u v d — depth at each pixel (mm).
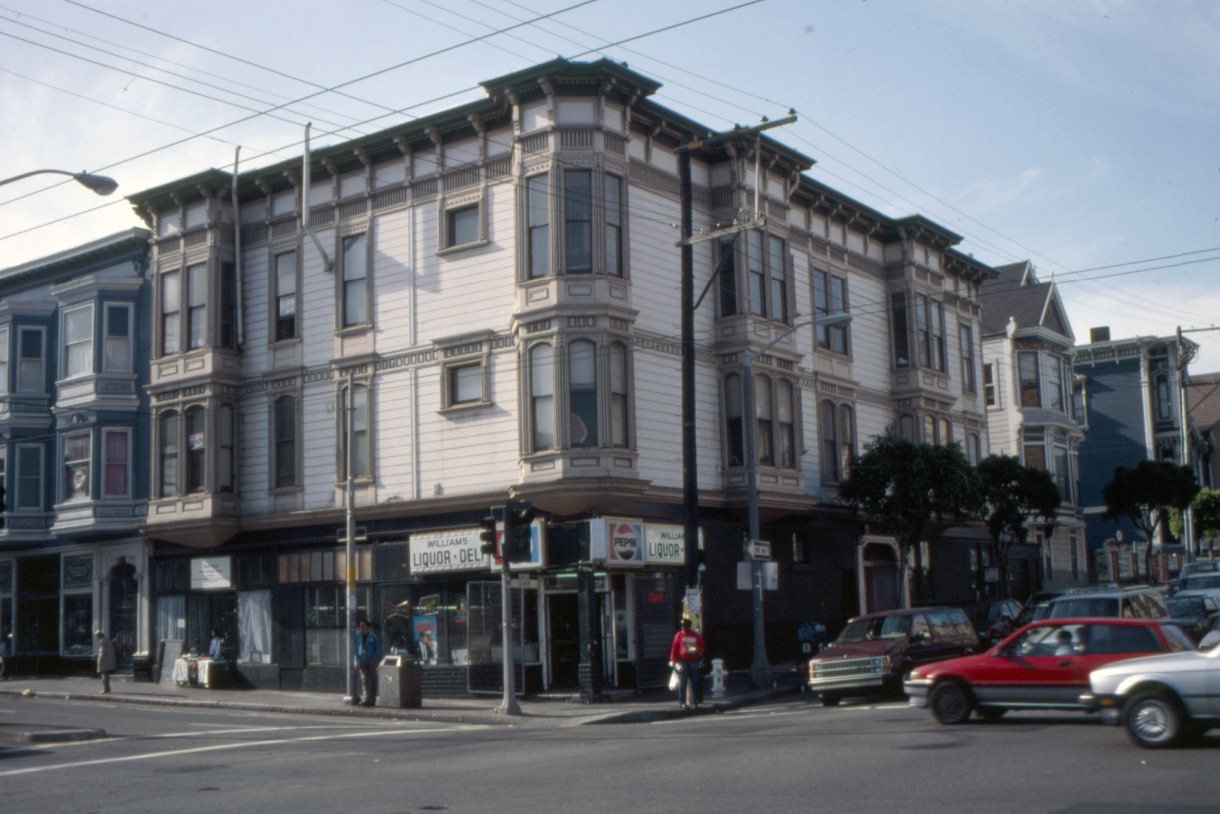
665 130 32156
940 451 35875
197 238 36125
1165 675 14320
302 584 33906
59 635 39906
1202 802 10781
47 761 17734
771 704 27312
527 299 29703
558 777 14273
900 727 18281
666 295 31844
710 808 11453
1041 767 13242
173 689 34625
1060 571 54750
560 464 28766
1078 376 65750
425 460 31688
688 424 27312
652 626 30031
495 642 29922
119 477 37875
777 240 35312
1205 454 74562
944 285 44125
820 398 36969
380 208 33312
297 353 34531
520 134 30234
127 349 38344
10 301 40406
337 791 13742
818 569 36531
